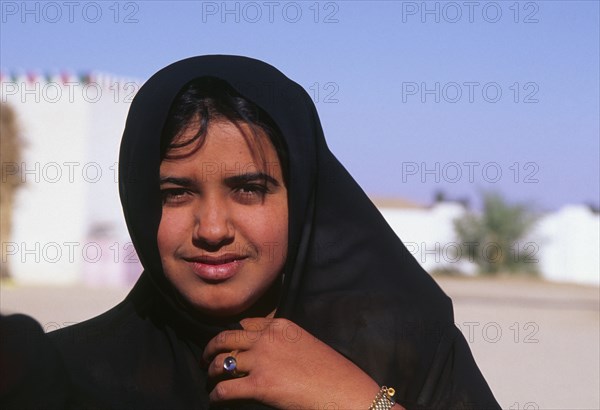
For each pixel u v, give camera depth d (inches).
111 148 788.6
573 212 1290.6
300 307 95.9
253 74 91.9
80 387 88.6
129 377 91.8
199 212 86.2
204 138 86.1
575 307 697.0
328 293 97.2
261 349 87.5
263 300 95.3
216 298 87.0
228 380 87.4
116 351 93.0
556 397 300.5
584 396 302.8
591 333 504.4
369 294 97.7
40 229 774.5
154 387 92.4
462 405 94.9
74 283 774.5
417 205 1466.5
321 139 100.9
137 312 95.9
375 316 96.6
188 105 87.1
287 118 90.7
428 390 95.0
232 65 92.2
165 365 94.0
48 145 767.7
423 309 99.0
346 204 101.0
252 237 86.6
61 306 510.9
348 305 96.6
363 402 86.4
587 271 1277.1
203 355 89.8
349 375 87.5
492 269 1256.8
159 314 95.9
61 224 775.7
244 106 87.6
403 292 99.2
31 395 81.6
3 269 770.8
